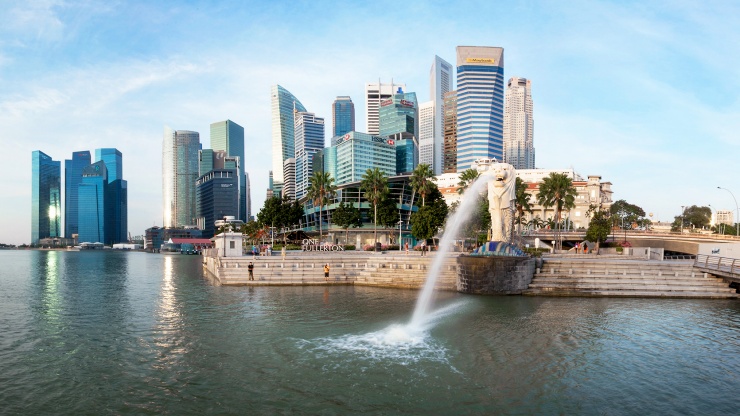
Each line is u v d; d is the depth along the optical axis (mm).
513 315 32812
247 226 136875
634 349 24156
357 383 19281
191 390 18703
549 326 29281
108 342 26484
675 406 17141
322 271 54156
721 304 37375
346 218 100125
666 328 28719
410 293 45000
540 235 110000
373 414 16328
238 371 20938
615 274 43688
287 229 123500
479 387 18844
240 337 27062
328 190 98250
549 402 17422
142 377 20312
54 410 16891
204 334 28000
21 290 55625
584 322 30438
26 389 18984
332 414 16328
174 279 70375
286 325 30094
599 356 22953
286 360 22484
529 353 23453
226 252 67312
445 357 22812
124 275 81625
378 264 52281
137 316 34750
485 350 23953
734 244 49406
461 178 87938
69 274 86062
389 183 114688
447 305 37062
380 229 115750
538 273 44438
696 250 93875
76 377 20391
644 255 68125
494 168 49156
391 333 27656
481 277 42781
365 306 37094
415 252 73250
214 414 16406
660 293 40781
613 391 18500
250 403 17328
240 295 44562
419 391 18422
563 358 22625
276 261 55094
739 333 27484
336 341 25922
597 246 85188
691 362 22094
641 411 16688
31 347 25500
